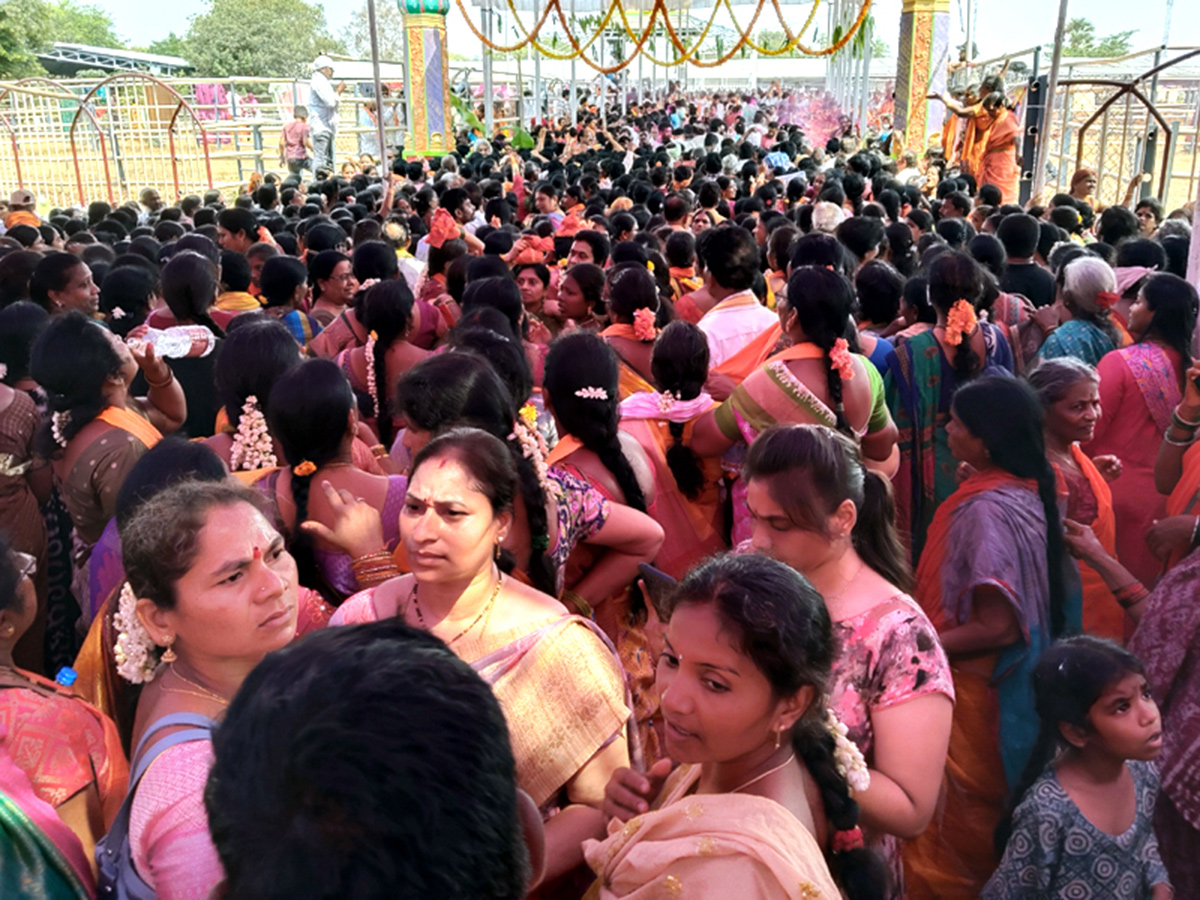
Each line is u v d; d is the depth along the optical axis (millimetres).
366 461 2916
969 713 2650
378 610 2021
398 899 843
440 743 884
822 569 2023
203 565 1619
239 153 22859
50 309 4539
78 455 2844
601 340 2791
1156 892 2246
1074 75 19938
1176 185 16234
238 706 938
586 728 1874
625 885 1361
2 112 21844
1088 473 3031
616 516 2619
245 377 2914
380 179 13328
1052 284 5363
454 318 4934
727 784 1474
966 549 2645
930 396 3842
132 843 1444
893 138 18672
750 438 3141
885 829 1822
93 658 2045
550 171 15430
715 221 8273
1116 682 2113
